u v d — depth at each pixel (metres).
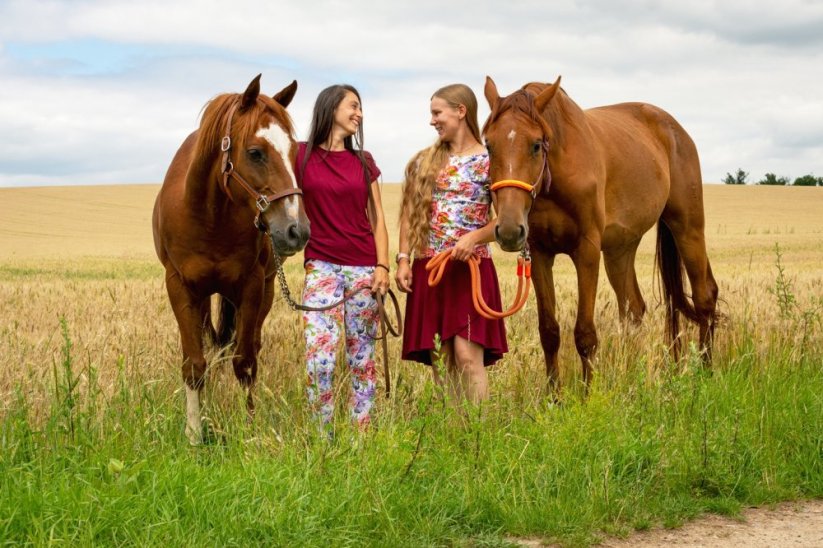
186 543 3.16
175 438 4.80
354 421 4.82
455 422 4.55
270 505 3.41
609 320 7.82
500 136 5.00
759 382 5.84
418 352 5.15
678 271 7.55
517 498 3.81
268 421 5.04
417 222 4.93
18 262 23.42
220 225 4.96
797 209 54.28
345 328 4.97
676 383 5.00
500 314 4.74
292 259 24.09
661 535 3.68
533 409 5.15
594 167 5.83
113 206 52.91
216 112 4.71
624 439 4.40
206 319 6.20
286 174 4.41
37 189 59.97
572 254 5.89
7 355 5.60
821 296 8.55
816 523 3.85
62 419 4.40
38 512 3.29
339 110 4.74
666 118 7.73
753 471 4.38
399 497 3.67
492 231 4.80
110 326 6.79
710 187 67.31
